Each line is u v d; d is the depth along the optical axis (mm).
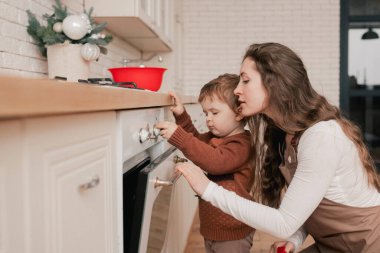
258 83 1070
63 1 1769
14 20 1367
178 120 1519
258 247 2457
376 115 5266
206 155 1218
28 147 509
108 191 814
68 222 622
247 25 4863
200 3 4891
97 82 1448
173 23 3658
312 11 4797
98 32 1571
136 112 1025
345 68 4898
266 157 1353
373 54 5121
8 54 1333
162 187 1107
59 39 1437
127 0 2100
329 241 1170
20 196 496
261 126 1353
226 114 1357
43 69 1584
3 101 402
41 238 543
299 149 1020
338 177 1047
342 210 1072
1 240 462
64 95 530
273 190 1387
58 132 584
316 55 4824
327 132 992
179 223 1905
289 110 1057
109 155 820
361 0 5031
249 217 999
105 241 798
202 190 1034
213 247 1399
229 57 4898
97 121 745
